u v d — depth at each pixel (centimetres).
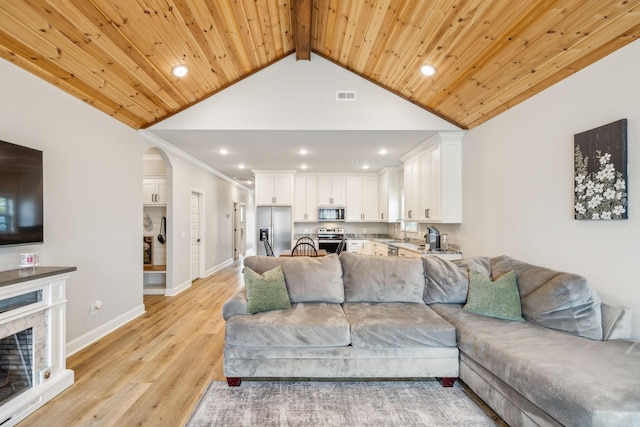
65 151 277
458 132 399
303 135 410
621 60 205
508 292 248
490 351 193
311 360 230
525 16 218
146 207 565
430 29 267
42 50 227
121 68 277
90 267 310
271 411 202
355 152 510
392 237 729
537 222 283
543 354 176
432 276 292
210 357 279
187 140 435
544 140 274
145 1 227
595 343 190
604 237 219
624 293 205
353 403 211
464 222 407
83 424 188
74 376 240
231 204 891
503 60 264
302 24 308
